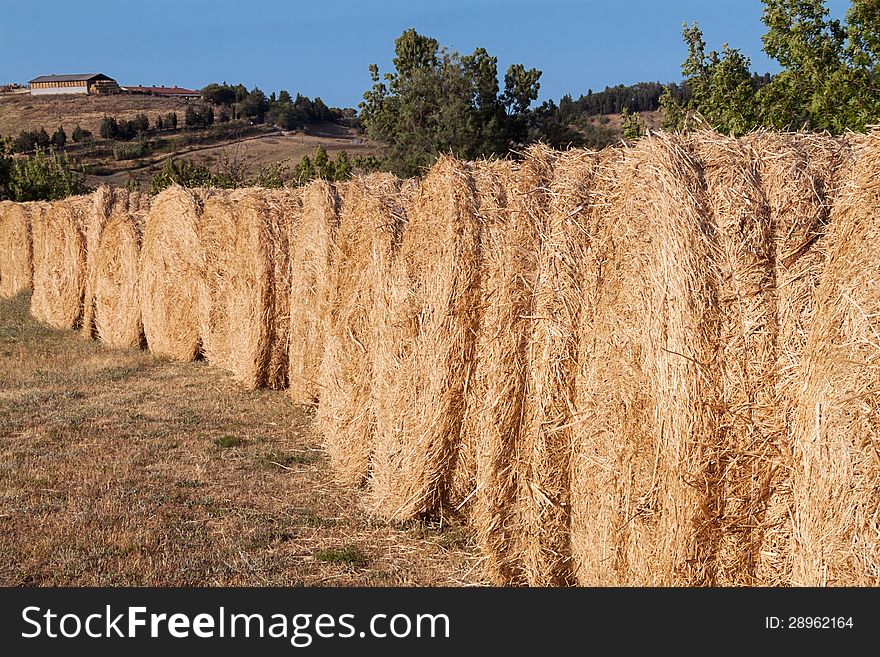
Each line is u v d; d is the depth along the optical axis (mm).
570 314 5465
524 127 43062
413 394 6801
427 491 6770
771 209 4746
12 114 116438
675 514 4691
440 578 6059
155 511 7168
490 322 5973
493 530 5828
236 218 12445
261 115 110250
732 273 4668
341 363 8320
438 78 42469
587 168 5715
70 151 87625
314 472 8430
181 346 13977
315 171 38188
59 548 6363
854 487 4141
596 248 5426
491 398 5754
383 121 46250
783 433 4547
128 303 15055
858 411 4141
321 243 10055
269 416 10484
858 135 4961
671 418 4695
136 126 99375
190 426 9930
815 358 4355
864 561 4113
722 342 4637
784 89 14086
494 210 6207
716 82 15516
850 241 4324
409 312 6934
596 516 5309
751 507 4609
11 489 7621
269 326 11680
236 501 7520
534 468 5598
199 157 80250
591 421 5324
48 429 9680
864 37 12859
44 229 18016
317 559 6340
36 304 18781
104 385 12109
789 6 14039
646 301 4914
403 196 8281
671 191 4797
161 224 14062
